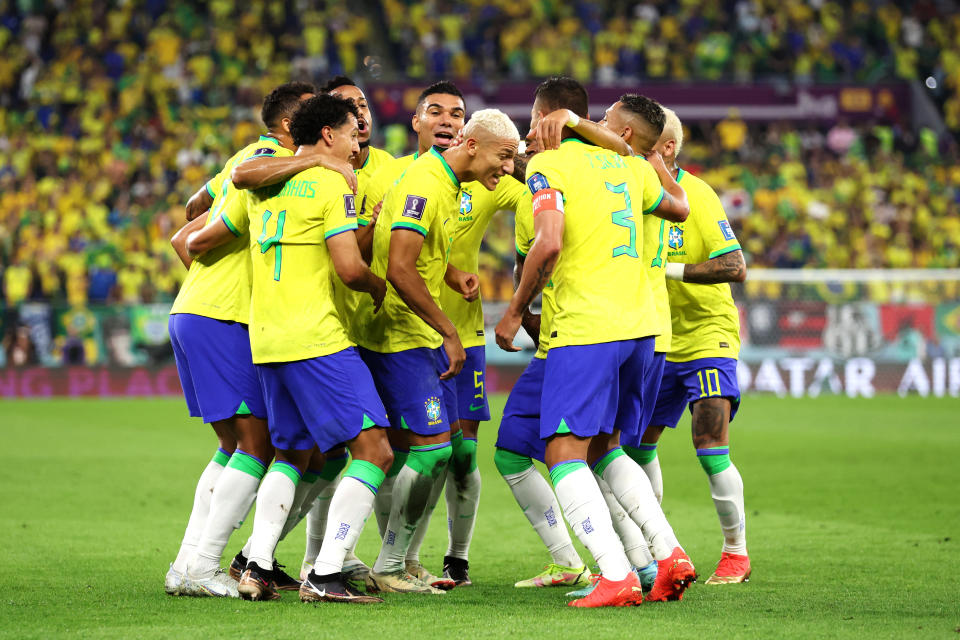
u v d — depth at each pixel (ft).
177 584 58.23
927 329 240.12
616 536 55.16
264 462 59.67
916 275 239.71
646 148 61.67
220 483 58.44
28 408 203.51
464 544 67.15
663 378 68.28
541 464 138.10
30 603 55.47
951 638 46.75
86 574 65.57
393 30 325.21
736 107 304.91
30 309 226.38
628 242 56.29
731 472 65.92
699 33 331.16
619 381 56.90
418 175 59.21
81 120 292.81
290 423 57.06
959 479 116.98
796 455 138.62
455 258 69.92
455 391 65.57
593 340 54.90
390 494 65.00
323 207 55.83
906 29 337.93
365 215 67.26
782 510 96.48
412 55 315.58
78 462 129.49
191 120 295.48
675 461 135.03
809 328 239.30
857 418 186.60
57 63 307.78
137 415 190.80
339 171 56.54
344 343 56.13
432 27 324.39
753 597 58.34
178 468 125.18
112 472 120.98
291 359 55.52
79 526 85.56
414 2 330.34
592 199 56.03
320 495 65.21
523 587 64.03
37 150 282.56
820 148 306.35
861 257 282.77
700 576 67.41
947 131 313.94
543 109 59.88
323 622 50.06
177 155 286.25
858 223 290.35
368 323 61.52
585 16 330.34
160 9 319.47
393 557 62.08
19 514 91.50
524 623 49.78
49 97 298.56
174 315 60.80
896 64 330.75
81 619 50.98
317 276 56.29
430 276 61.21
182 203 268.62
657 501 63.41
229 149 289.53
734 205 288.71
